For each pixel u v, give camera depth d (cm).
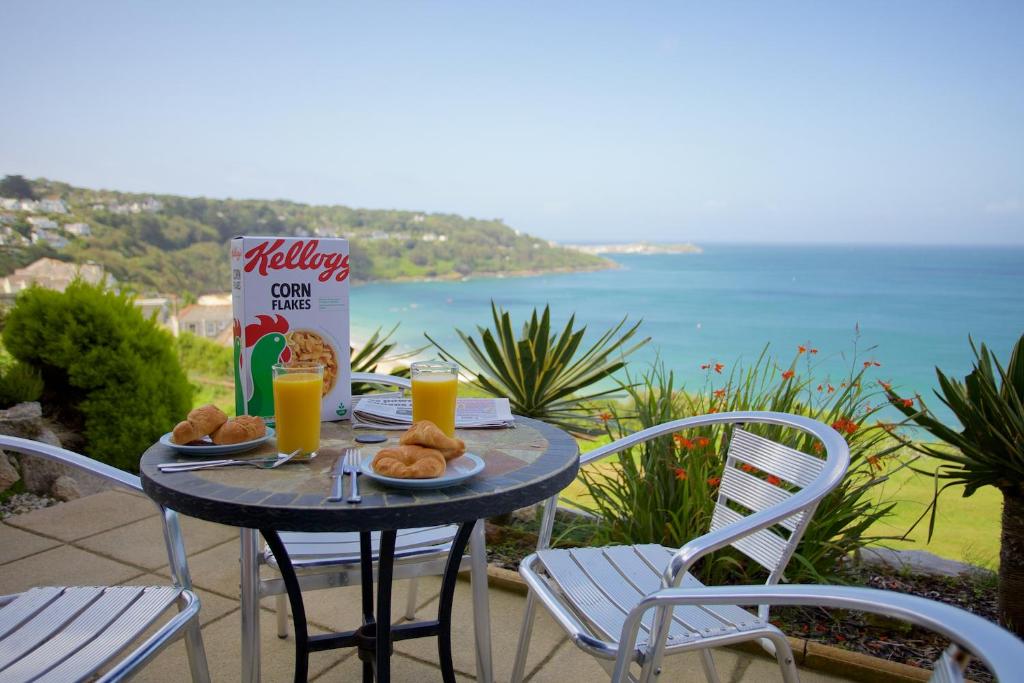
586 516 332
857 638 231
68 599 143
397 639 165
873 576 275
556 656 221
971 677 216
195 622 143
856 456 255
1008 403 223
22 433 382
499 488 120
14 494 372
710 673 171
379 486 121
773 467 172
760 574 262
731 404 286
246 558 162
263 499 113
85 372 403
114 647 125
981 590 265
